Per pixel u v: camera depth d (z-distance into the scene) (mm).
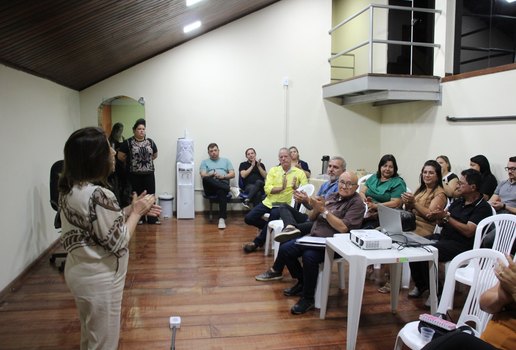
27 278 3551
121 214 1661
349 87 5703
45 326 2682
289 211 3764
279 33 6367
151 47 5434
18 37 2951
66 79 4902
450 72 5406
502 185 3988
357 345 2498
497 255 1904
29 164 3768
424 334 1772
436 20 5469
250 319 2826
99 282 1609
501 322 1568
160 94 6113
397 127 6355
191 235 5105
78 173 1601
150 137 6137
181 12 4324
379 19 6430
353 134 6758
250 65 6324
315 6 6441
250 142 6418
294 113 6523
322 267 2961
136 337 2553
